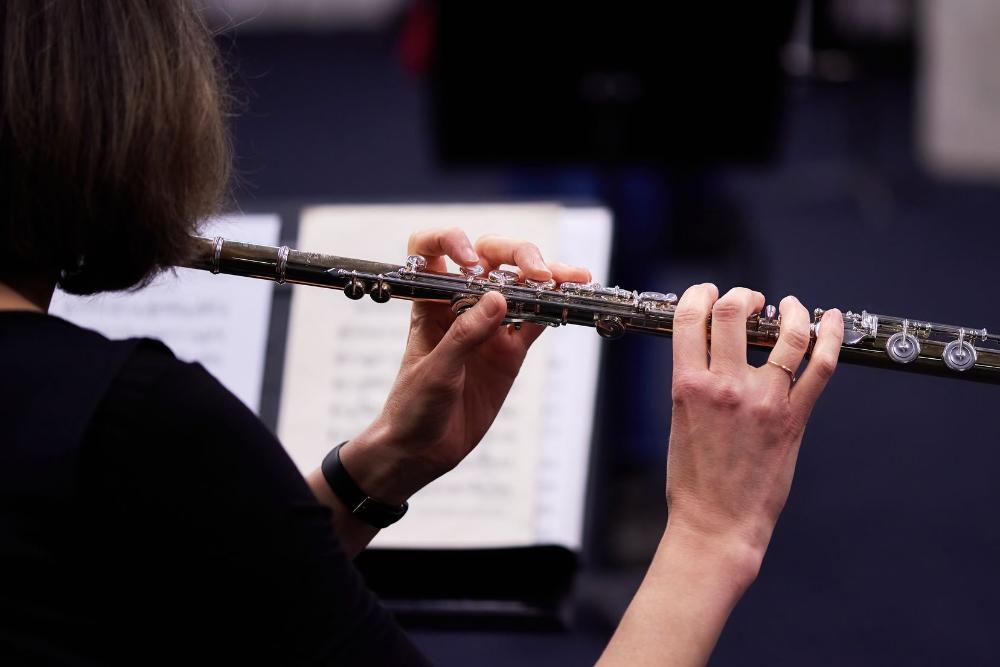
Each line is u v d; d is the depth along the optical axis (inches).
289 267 141.6
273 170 471.8
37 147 96.4
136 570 91.5
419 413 138.5
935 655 281.4
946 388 368.2
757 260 415.2
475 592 217.2
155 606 92.7
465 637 282.2
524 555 224.8
